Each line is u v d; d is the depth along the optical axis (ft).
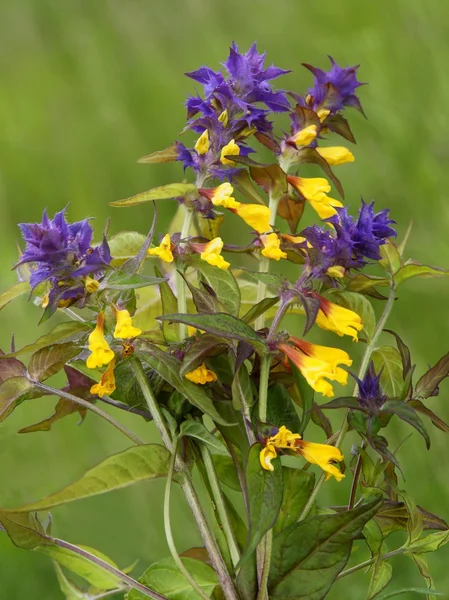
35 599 3.66
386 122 4.57
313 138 2.90
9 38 6.66
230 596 2.86
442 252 4.08
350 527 2.85
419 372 3.85
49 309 2.79
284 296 2.83
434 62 4.65
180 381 2.82
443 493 3.64
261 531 2.75
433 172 4.34
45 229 2.78
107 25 6.23
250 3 5.94
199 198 2.87
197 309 2.86
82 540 3.89
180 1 6.15
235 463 2.87
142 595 2.92
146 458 2.83
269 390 2.91
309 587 2.85
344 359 2.81
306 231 2.85
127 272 2.79
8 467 3.99
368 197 4.57
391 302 2.92
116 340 2.82
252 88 2.89
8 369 2.87
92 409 2.87
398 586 3.58
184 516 3.83
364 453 2.93
